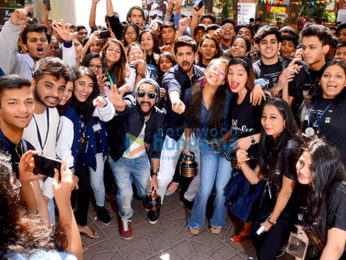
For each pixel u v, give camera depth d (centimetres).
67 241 112
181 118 281
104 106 240
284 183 209
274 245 222
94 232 285
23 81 142
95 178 281
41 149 191
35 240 86
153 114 269
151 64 405
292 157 205
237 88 243
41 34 286
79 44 365
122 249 269
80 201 279
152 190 296
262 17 848
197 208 278
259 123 251
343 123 232
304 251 197
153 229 298
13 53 254
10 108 142
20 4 561
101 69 294
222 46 495
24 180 136
